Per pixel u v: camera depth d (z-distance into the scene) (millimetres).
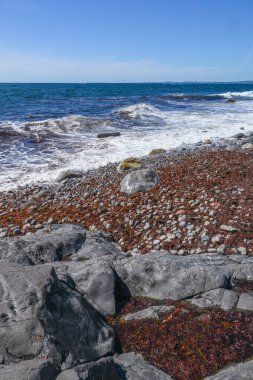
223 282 3885
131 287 3988
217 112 24812
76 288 3746
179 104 31734
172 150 11750
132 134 15523
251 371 2844
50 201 7422
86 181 8719
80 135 15062
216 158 8828
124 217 5969
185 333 3393
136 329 3486
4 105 26641
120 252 4926
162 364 3109
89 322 3135
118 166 9430
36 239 4680
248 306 3641
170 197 6395
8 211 7059
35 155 11758
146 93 51375
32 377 2379
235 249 4613
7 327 2721
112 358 2941
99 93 49344
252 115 23000
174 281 3914
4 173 9875
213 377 2891
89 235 5137
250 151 9453
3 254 4211
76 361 2820
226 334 3350
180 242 4980
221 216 5367
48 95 41406
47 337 2756
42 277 3119
